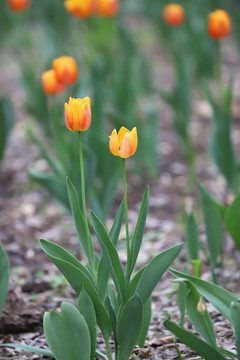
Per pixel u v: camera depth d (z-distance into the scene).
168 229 5.61
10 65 11.57
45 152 5.00
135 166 6.75
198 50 9.37
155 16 10.88
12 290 3.93
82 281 2.75
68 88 6.50
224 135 5.28
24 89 7.12
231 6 11.99
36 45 12.00
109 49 8.90
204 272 4.69
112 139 2.66
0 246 2.95
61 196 4.87
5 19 11.57
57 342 2.66
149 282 2.75
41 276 4.71
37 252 5.25
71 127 2.79
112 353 3.46
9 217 6.03
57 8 10.62
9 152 7.73
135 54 8.54
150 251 5.19
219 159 5.37
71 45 10.60
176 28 10.68
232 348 3.42
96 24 9.63
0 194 6.62
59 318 2.66
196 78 9.17
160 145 7.91
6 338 3.62
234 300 2.79
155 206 6.21
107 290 2.99
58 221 5.92
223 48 12.27
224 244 5.17
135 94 7.50
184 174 7.04
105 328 2.90
